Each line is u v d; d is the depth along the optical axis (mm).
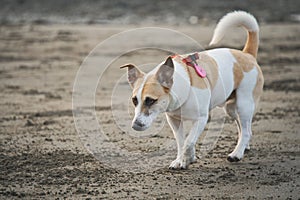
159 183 9273
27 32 30000
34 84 18203
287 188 9008
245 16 10883
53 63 21828
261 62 21281
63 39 27453
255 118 13617
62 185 9172
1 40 27531
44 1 39281
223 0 38656
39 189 9000
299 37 27016
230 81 10148
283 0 38844
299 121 13289
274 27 30281
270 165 10164
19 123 13398
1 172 9820
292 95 16188
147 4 38031
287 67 20328
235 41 25234
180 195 8727
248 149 10984
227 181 9352
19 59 22766
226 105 10812
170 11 35781
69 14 35562
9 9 37375
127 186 9133
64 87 17719
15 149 11242
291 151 11000
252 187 9062
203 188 9031
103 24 32312
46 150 11148
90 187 9078
